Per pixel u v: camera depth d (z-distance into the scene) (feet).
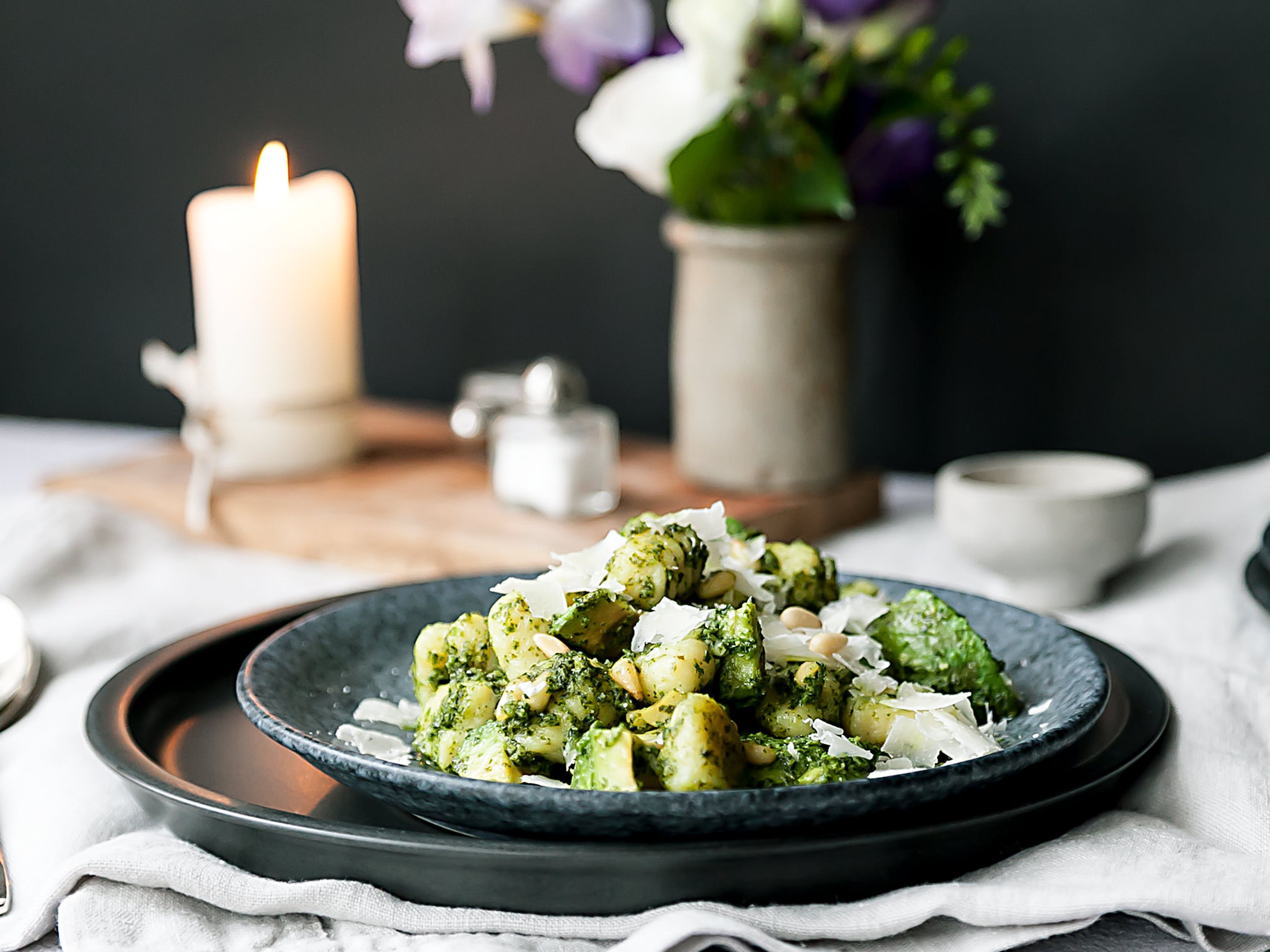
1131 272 3.49
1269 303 3.41
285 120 4.09
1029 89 3.49
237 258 3.42
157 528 3.12
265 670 2.33
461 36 3.25
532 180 3.92
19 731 2.50
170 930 2.06
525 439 3.23
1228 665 2.65
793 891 2.00
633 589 2.23
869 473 3.42
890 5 3.13
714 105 3.11
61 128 4.26
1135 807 2.30
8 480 3.80
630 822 1.87
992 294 3.58
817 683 2.21
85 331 4.35
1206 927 2.09
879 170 3.30
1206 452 3.51
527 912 2.02
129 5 4.15
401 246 4.07
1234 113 3.37
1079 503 2.84
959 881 2.11
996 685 2.31
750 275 3.24
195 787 2.16
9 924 2.12
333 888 2.05
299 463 3.50
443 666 2.31
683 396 3.37
